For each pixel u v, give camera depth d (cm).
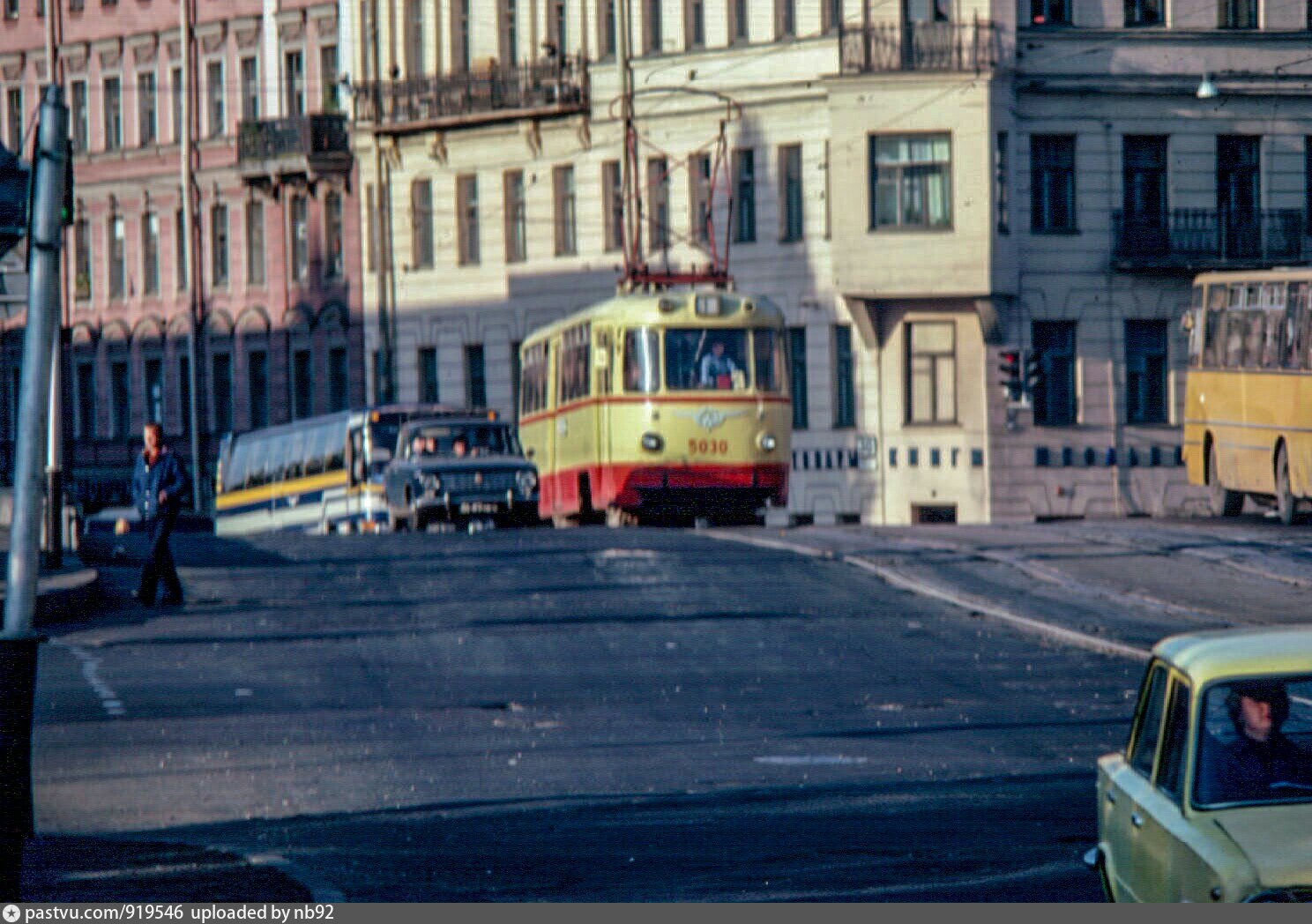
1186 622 7025
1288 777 2306
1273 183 15725
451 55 18488
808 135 16162
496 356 18288
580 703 5609
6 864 2617
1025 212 15700
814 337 16188
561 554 9269
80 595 7519
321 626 7131
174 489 7781
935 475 15725
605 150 17450
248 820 3994
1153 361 15938
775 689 5816
